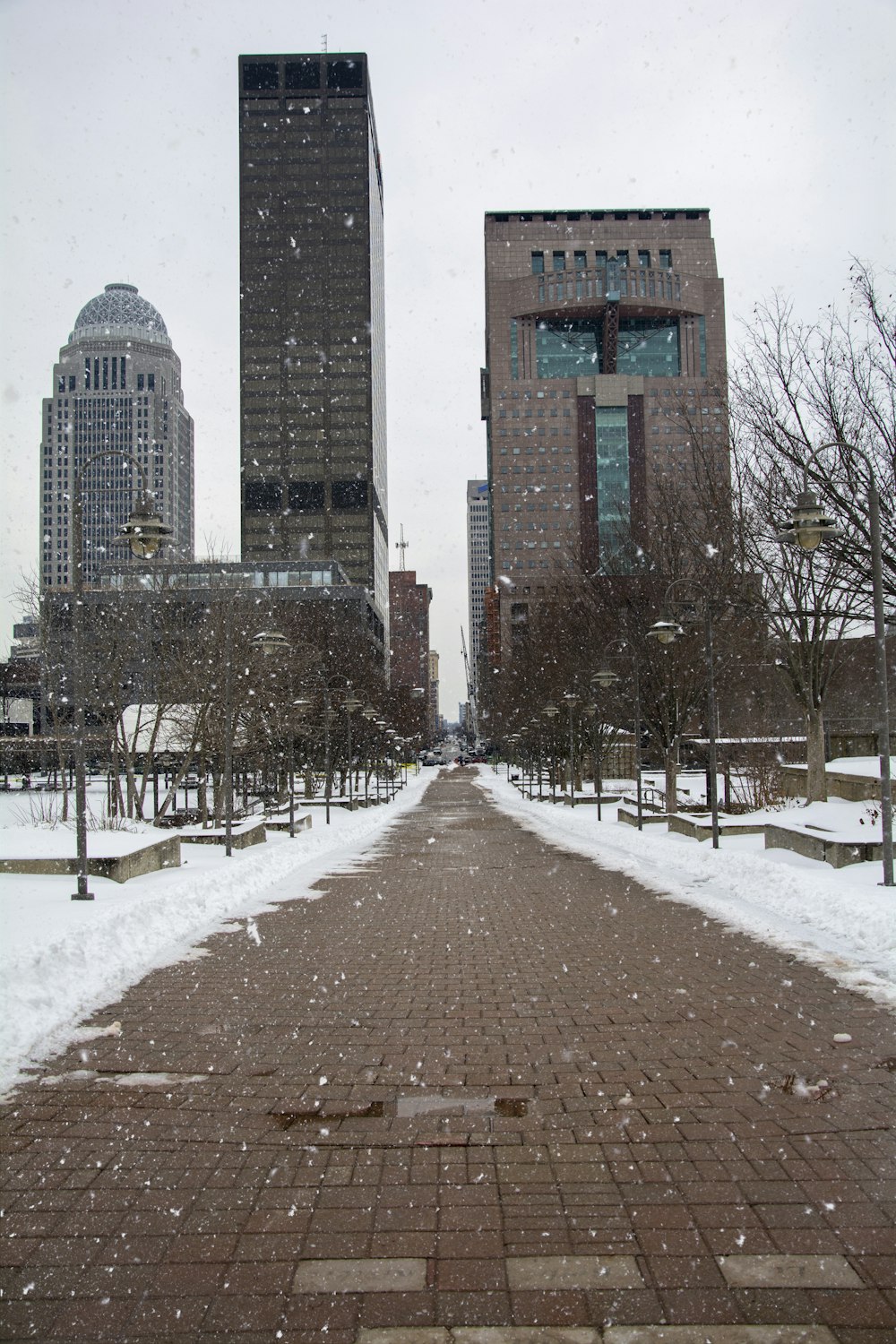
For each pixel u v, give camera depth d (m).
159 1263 3.83
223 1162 4.77
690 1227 4.04
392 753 65.44
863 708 30.11
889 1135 4.95
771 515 18.44
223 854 19.30
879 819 16.89
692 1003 7.76
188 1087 5.87
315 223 126.38
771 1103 5.44
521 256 131.88
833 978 8.50
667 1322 3.40
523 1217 4.16
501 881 17.05
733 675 28.58
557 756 51.03
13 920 10.07
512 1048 6.61
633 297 126.31
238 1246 3.95
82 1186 4.51
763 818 20.91
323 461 125.06
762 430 18.14
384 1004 7.94
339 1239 4.00
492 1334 3.35
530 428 124.62
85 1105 5.57
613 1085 5.81
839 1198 4.27
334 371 125.75
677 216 131.25
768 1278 3.65
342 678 47.03
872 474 11.95
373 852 23.31
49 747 49.38
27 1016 7.00
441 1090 5.79
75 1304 3.56
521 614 76.06
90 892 12.53
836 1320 3.39
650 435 123.12
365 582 123.81
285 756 42.03
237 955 10.11
